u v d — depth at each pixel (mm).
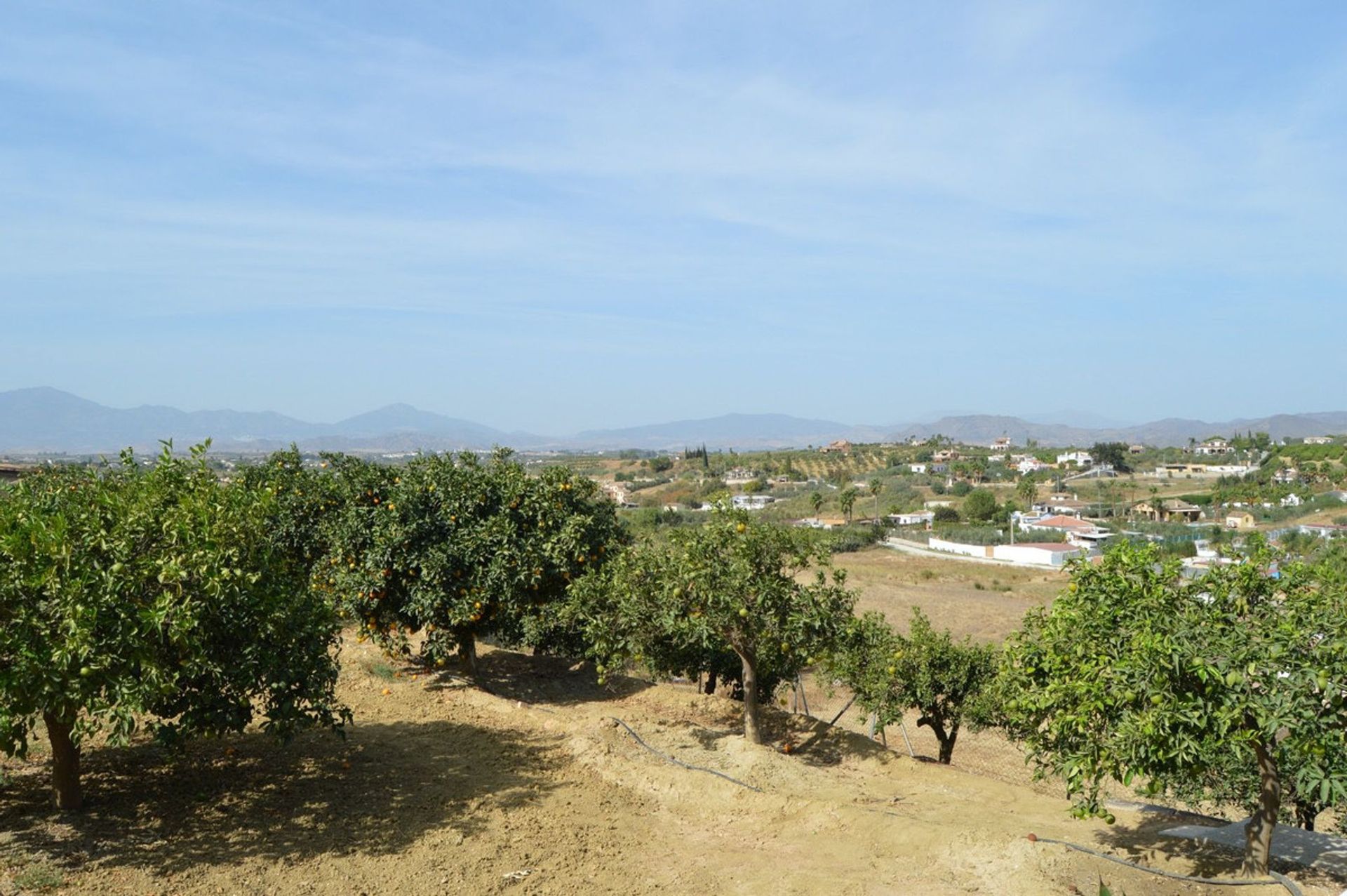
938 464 192375
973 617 51406
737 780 13125
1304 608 8234
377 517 16156
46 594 8578
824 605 13938
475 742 13859
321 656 10992
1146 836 11250
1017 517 108875
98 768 11328
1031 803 13727
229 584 9539
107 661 8398
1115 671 8320
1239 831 11156
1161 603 8695
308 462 21141
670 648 15391
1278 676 7789
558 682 19078
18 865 8398
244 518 10648
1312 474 118562
